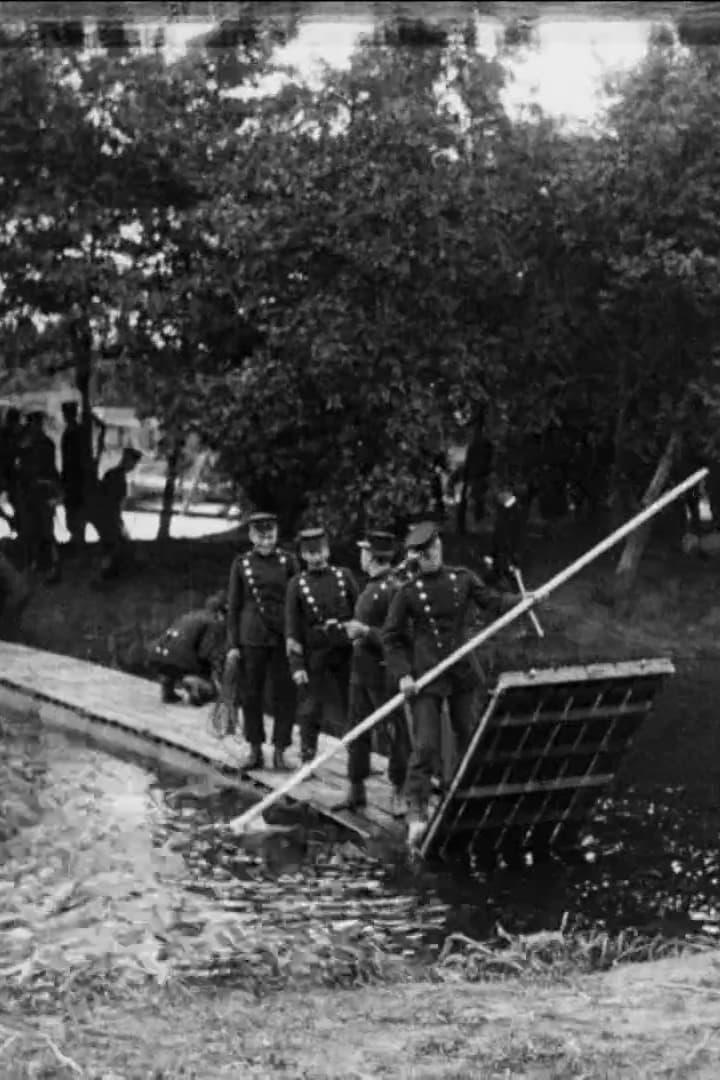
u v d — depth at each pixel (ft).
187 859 45.47
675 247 96.63
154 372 104.27
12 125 104.42
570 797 47.39
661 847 47.98
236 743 60.18
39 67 103.50
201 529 123.34
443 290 96.27
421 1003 27.68
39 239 105.81
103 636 96.12
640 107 95.35
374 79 96.53
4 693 74.84
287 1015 27.12
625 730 47.09
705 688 80.18
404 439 95.20
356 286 95.20
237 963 34.60
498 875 44.60
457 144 96.89
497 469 105.81
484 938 38.60
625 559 99.19
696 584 101.45
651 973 29.94
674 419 99.45
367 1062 23.02
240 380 96.94
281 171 95.25
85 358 110.11
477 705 48.29
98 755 60.08
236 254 96.53
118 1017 27.25
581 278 100.48
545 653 88.48
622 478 105.60
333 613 54.34
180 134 104.58
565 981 29.66
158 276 106.52
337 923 39.29
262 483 104.58
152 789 54.39
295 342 95.09
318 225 94.79
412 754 47.67
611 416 107.96
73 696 71.00
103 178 105.19
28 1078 22.59
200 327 102.89
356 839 48.26
